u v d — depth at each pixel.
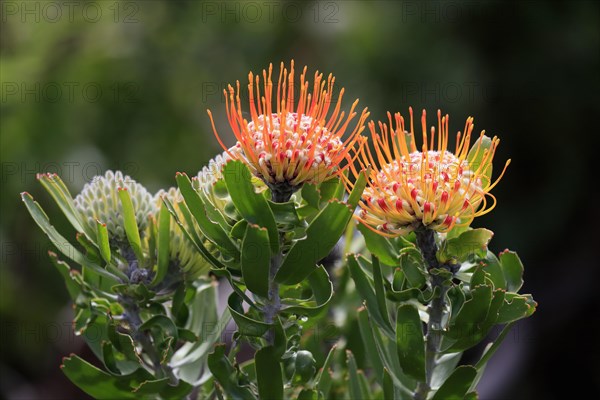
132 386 2.12
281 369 1.91
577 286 6.65
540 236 6.78
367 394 2.27
